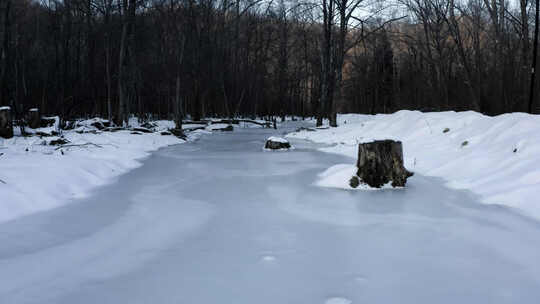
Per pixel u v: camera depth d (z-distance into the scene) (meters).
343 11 20.38
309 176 7.78
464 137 9.33
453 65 31.27
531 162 6.05
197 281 2.84
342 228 4.19
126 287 2.75
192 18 25.02
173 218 4.62
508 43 21.83
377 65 44.91
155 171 8.48
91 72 27.86
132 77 26.30
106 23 23.81
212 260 3.26
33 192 5.30
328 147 14.02
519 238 3.80
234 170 8.63
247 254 3.40
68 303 2.52
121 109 20.52
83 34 29.44
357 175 6.61
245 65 46.62
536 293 2.63
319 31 39.91
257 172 8.34
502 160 6.80
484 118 9.73
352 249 3.52
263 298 2.57
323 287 2.73
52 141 11.60
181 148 14.45
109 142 13.34
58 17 27.39
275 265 3.14
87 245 3.65
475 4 23.70
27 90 32.38
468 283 2.80
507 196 5.26
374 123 15.30
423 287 2.73
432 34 26.36
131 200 5.59
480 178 6.46
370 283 2.80
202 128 28.47
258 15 45.72
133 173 8.17
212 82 40.12
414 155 9.54
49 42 30.78
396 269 3.06
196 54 31.02
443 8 23.00
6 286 2.77
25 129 15.07
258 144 16.58
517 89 21.70
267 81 52.12
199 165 9.48
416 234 3.96
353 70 52.94
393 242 3.71
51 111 28.28
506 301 2.53
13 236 3.88
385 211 4.94
